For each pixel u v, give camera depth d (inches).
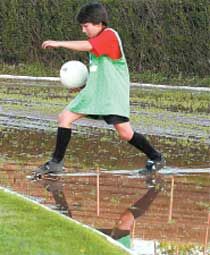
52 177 853.8
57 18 2326.5
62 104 1569.9
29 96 1708.9
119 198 767.7
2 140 1119.0
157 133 1218.6
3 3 2391.7
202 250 613.6
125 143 1107.9
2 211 646.5
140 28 2208.4
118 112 850.1
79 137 1159.6
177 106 1594.5
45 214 646.5
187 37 2155.5
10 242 557.3
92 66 844.0
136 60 2223.2
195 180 859.4
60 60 2337.6
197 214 720.3
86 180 844.6
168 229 668.7
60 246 559.5
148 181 848.3
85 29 850.8
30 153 1011.9
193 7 2143.2
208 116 1444.4
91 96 845.2
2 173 872.9
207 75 2146.9
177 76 2169.0
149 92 1882.4
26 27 2368.4
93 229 632.4
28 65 2372.0
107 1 2231.8
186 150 1066.7
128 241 630.5
